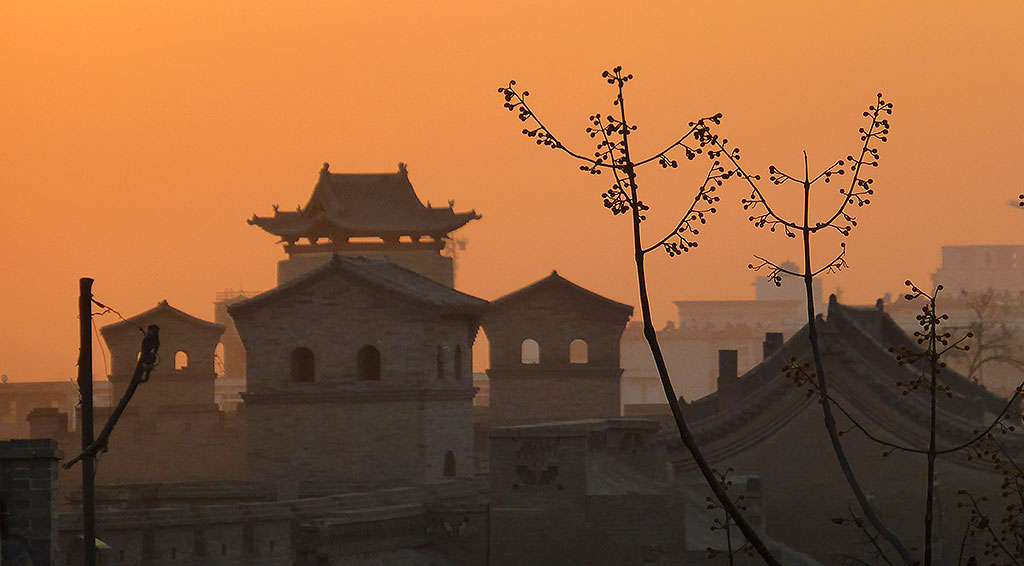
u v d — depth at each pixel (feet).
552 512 580.30
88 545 371.76
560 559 577.02
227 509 538.88
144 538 512.22
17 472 346.95
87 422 374.43
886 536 306.76
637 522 576.20
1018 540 341.21
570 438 582.35
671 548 574.15
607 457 629.51
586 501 577.43
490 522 584.40
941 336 298.56
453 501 615.98
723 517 637.30
